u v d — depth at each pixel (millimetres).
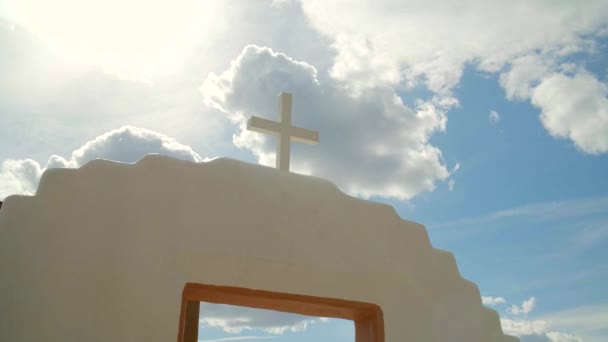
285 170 6277
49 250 4887
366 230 6250
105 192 5242
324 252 5895
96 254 4984
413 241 6539
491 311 6723
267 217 5750
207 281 5250
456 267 6719
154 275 5059
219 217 5527
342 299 5828
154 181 5426
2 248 4793
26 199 5051
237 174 5801
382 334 5914
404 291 6199
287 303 5789
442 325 6277
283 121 6652
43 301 4703
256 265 5512
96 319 4781
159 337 4883
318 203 6094
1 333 4520
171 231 5281
